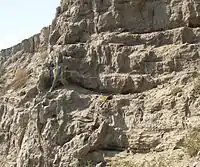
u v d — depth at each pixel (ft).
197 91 54.13
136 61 62.03
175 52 59.21
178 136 52.31
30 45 100.17
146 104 58.08
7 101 87.92
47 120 63.57
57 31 74.33
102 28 67.26
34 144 65.87
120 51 63.57
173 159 49.32
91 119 60.34
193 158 47.06
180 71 58.44
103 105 60.59
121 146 57.11
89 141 58.13
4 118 85.25
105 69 64.75
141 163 51.67
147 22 64.54
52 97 65.21
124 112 59.26
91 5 69.72
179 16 61.57
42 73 69.77
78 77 66.28
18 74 93.15
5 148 80.64
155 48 61.67
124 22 65.98
